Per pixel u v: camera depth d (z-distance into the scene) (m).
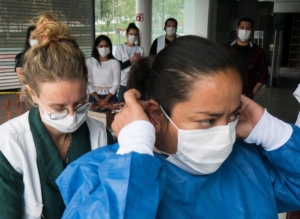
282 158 1.04
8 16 6.42
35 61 1.13
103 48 4.02
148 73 0.94
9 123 1.22
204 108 0.82
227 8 8.50
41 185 1.18
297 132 1.04
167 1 8.88
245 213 0.97
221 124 0.87
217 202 0.96
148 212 0.72
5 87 6.73
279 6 12.56
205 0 8.16
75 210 0.77
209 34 8.36
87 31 7.12
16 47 6.64
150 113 0.91
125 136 0.82
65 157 1.30
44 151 1.19
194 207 0.91
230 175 1.02
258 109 1.05
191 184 0.91
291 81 10.48
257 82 4.18
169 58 0.85
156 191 0.75
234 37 8.79
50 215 1.20
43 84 1.13
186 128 0.87
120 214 0.70
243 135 1.06
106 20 8.41
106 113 3.04
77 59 1.16
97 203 0.74
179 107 0.85
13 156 1.13
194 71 0.81
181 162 0.93
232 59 0.84
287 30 14.91
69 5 6.81
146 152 0.78
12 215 1.07
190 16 8.53
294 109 6.68
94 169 0.87
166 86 0.86
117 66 4.07
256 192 1.03
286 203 1.12
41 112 1.21
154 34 9.23
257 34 8.82
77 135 1.30
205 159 0.90
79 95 1.18
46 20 1.23
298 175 1.06
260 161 1.10
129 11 8.89
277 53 9.08
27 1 6.47
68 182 0.90
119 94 4.62
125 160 0.76
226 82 0.81
